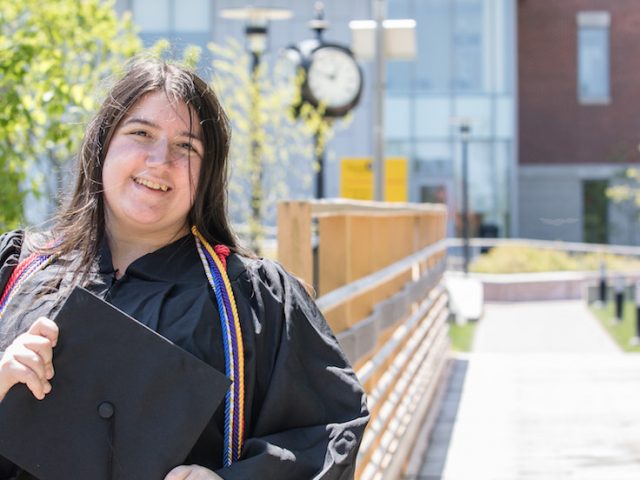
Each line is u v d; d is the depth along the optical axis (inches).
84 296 80.1
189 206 90.7
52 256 90.0
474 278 813.9
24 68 204.1
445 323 431.5
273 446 82.7
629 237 1332.4
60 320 79.7
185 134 90.4
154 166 88.7
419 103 1243.2
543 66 1339.8
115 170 89.7
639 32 1327.5
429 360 331.6
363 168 474.3
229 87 555.5
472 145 1244.5
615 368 429.1
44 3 248.5
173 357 80.0
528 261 903.1
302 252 143.3
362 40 440.1
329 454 83.7
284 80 810.2
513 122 1236.5
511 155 1239.5
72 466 79.0
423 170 1245.1
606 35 1332.4
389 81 1245.7
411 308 297.7
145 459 79.1
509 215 1240.8
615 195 1182.3
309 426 86.7
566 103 1338.6
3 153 207.5
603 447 289.3
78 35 257.1
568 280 801.6
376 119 435.5
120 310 82.4
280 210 144.2
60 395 79.6
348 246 179.5
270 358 87.3
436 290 382.6
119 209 90.0
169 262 90.0
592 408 346.6
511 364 446.3
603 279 732.0
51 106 199.5
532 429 315.9
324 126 495.8
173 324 84.8
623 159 1332.4
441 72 1240.8
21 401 79.0
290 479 82.7
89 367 79.8
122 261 91.7
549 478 257.4
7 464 84.5
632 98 1336.1
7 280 89.5
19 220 200.8
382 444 212.7
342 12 1140.5
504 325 631.2
